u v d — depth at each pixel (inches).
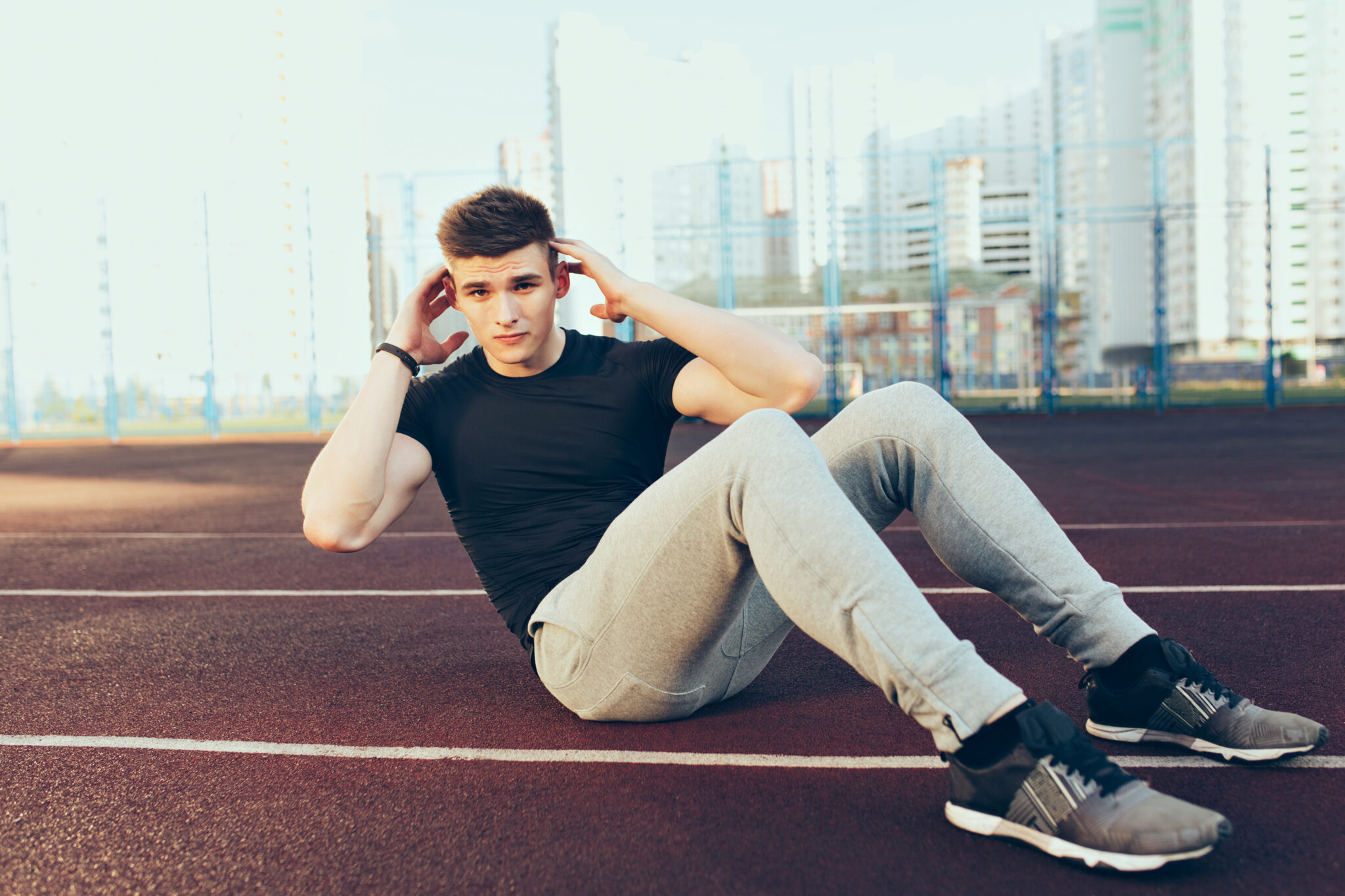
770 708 78.5
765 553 51.9
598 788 62.8
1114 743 66.3
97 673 96.7
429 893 49.9
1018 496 59.9
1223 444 398.9
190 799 63.7
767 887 49.1
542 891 49.7
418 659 99.9
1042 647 96.2
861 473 61.1
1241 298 2044.8
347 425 63.8
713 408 68.5
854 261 834.2
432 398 69.6
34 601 136.6
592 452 67.5
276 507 264.4
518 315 63.4
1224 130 2073.1
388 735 75.1
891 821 56.5
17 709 84.8
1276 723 59.1
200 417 776.3
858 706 78.3
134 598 137.6
